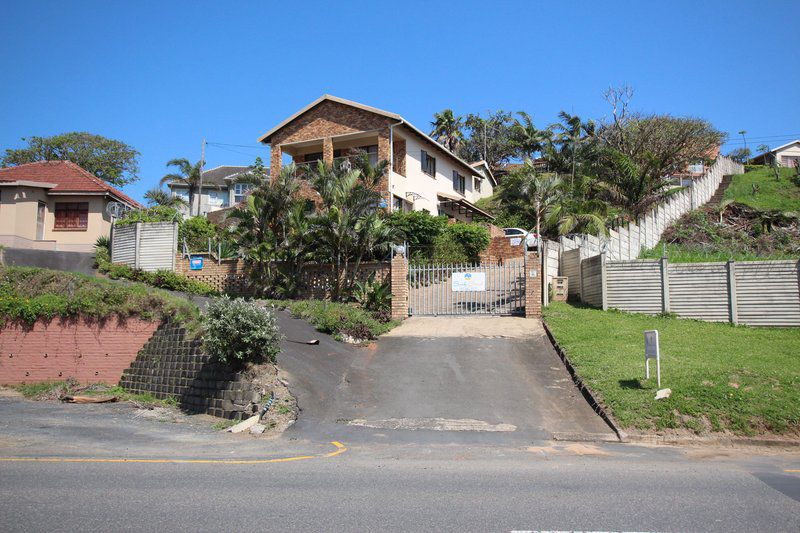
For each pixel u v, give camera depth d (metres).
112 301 16.39
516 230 33.62
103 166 48.16
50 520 5.82
